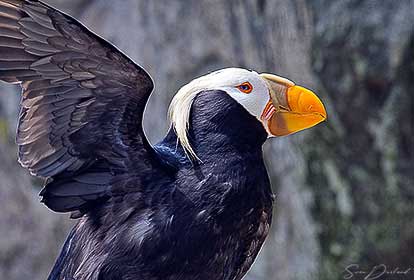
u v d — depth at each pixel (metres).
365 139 15.02
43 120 6.55
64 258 6.98
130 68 6.34
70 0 14.74
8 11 6.08
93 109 6.55
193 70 13.96
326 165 14.43
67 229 14.64
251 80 6.80
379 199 14.72
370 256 14.34
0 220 14.66
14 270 14.62
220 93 6.76
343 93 15.06
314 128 14.55
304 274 13.82
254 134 6.79
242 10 14.04
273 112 6.82
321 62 14.88
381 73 15.15
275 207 13.95
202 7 14.05
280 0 14.20
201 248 6.60
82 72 6.38
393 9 15.30
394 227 14.59
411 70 15.53
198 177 6.66
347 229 14.29
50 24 6.11
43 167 6.69
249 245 6.86
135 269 6.61
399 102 15.24
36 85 6.42
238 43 14.00
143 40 14.16
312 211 14.09
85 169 6.76
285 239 13.90
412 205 14.80
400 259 14.45
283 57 14.19
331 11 15.00
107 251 6.67
